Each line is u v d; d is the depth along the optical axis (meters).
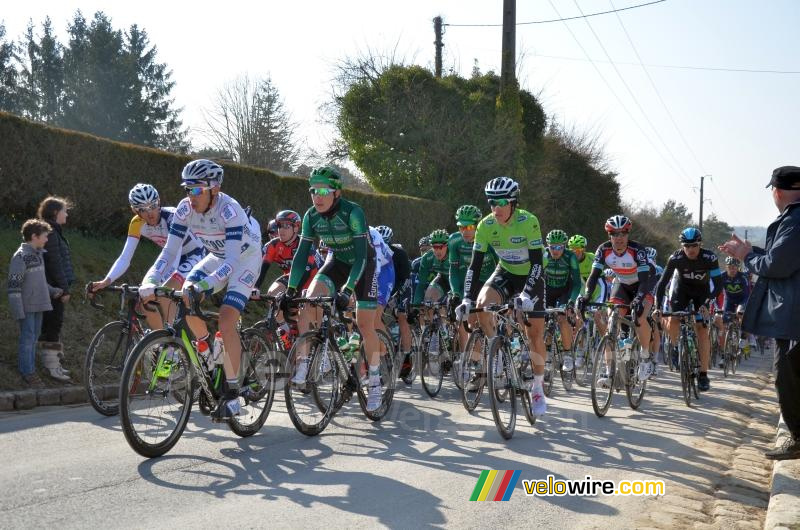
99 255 9.48
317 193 5.12
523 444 5.00
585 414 6.48
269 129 25.69
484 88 24.58
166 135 44.06
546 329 7.80
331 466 4.14
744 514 3.70
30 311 6.10
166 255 4.72
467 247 7.36
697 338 8.02
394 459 4.39
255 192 12.29
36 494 3.38
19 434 4.66
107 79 41.38
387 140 23.05
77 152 9.27
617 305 6.68
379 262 6.98
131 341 5.71
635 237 43.25
